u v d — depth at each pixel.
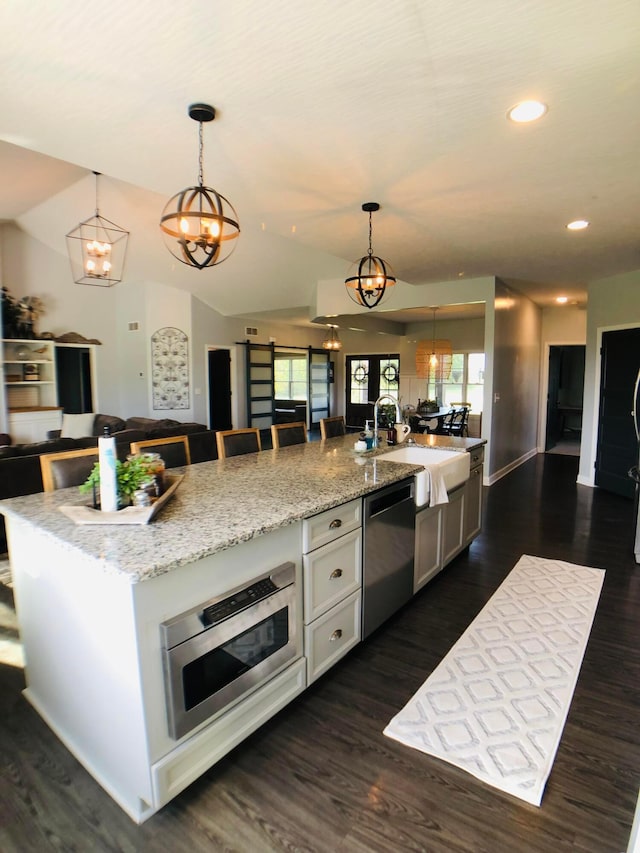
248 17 1.53
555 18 1.52
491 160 2.56
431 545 3.18
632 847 1.27
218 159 2.56
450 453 3.62
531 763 1.80
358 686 2.25
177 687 1.54
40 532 1.76
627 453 5.57
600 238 4.03
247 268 7.62
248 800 1.65
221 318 9.66
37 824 1.56
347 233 3.87
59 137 2.33
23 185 5.77
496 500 5.52
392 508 2.66
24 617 2.09
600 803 1.64
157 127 2.24
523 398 7.90
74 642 1.75
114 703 1.59
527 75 1.83
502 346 6.45
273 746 1.89
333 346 10.88
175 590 1.55
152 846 1.48
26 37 1.63
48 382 7.91
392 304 6.82
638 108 2.05
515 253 4.54
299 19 1.54
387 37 1.62
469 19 1.53
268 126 2.22
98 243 6.42
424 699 2.15
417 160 2.56
